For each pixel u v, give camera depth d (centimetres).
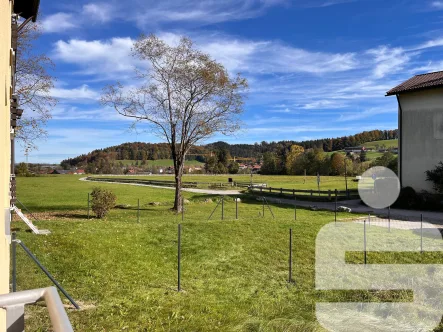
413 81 2619
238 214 2044
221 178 6219
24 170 6406
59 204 2478
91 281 804
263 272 991
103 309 639
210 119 2181
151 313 641
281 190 3206
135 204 2614
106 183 5041
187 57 2097
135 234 1242
